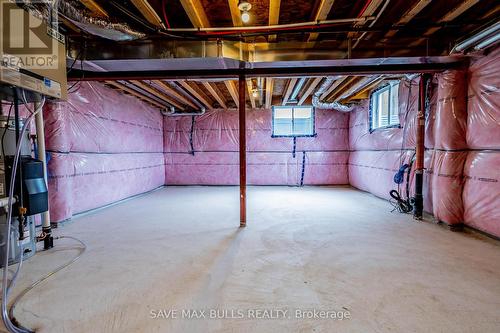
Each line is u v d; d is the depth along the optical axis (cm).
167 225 341
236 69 315
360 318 150
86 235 301
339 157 698
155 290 181
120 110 509
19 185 185
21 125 210
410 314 153
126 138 529
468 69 298
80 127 399
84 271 210
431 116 354
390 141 470
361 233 302
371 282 190
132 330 142
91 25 215
